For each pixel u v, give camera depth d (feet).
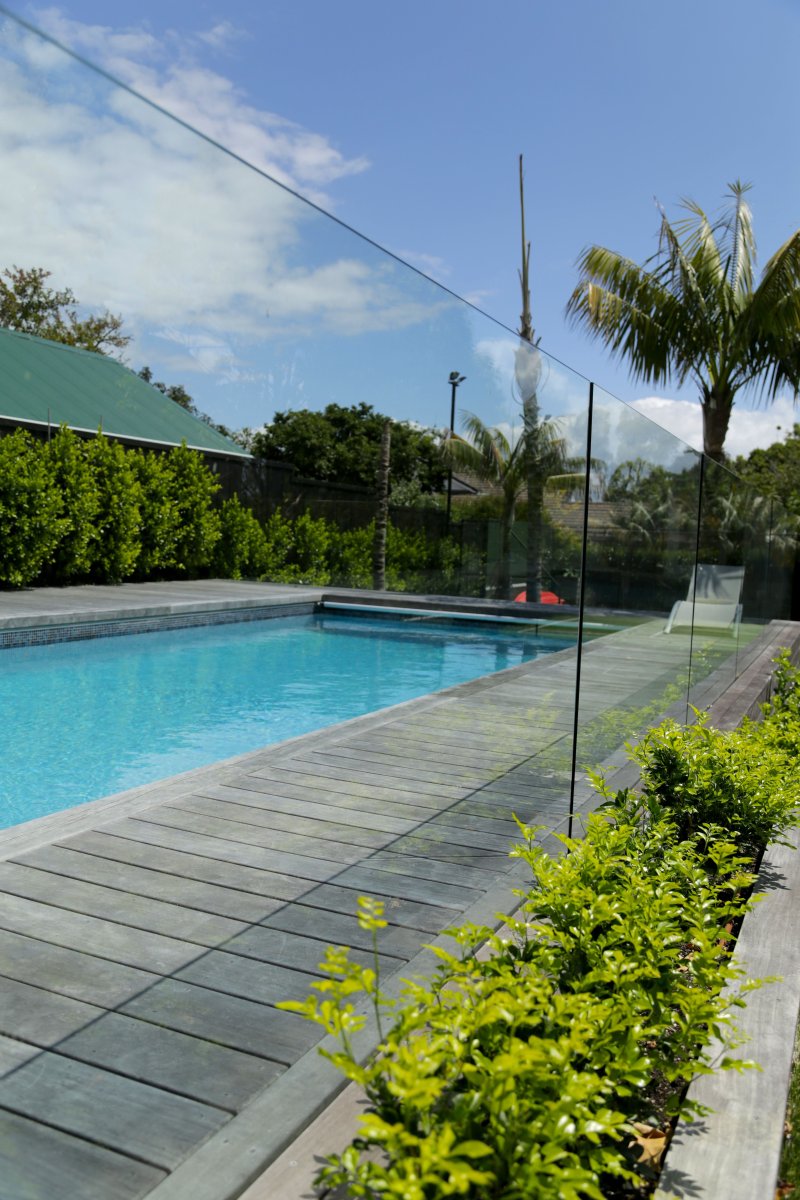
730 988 7.43
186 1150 5.08
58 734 16.56
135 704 19.33
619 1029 5.38
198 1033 6.16
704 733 12.88
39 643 17.52
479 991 5.17
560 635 12.93
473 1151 3.90
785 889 9.95
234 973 6.97
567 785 11.88
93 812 10.39
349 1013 4.64
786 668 25.72
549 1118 4.47
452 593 17.97
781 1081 6.10
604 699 12.52
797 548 55.16
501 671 13.29
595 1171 4.69
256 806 10.78
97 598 19.52
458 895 8.80
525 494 14.34
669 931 6.96
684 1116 5.62
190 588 22.35
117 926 7.52
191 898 8.15
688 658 19.52
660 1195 4.88
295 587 22.72
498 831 10.75
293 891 8.46
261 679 22.58
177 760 15.24
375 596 21.03
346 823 10.28
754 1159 5.24
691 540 19.48
